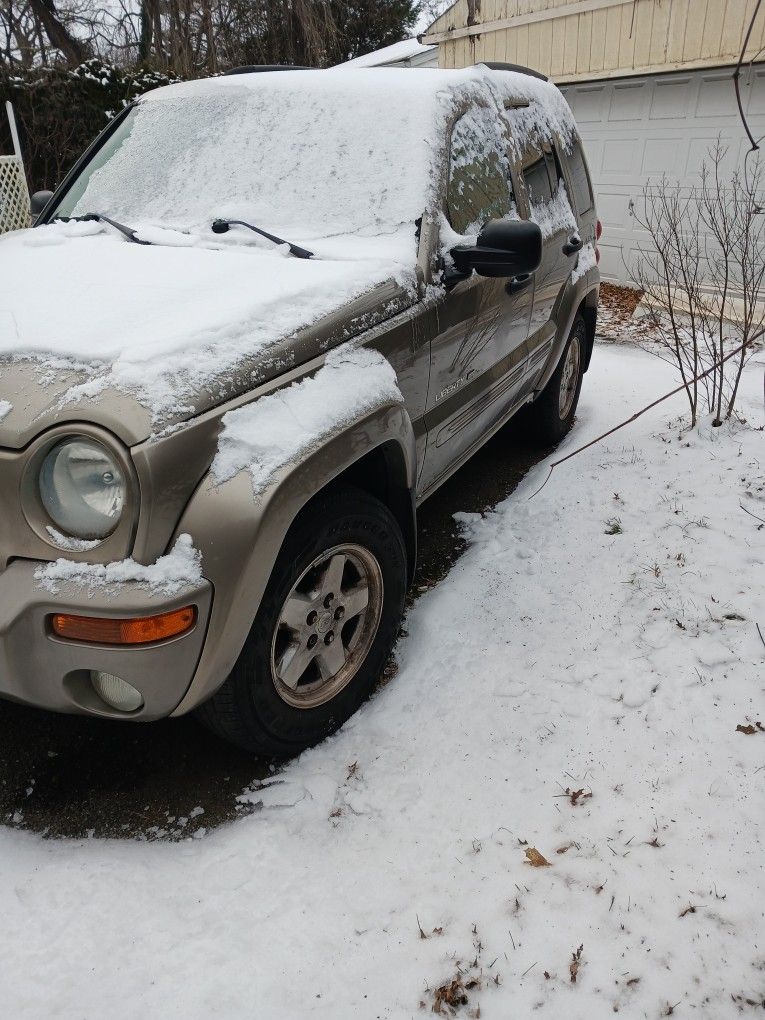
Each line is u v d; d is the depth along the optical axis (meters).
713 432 4.30
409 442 2.44
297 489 1.88
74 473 1.71
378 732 2.41
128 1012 1.63
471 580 3.21
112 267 2.49
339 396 2.11
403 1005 1.64
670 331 6.54
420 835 2.04
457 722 2.42
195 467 1.77
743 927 1.73
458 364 2.99
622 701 2.44
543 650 2.73
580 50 9.09
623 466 4.14
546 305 4.05
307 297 2.23
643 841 1.96
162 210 3.05
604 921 1.77
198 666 1.82
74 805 2.21
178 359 1.83
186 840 2.10
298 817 2.13
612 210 9.45
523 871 1.91
